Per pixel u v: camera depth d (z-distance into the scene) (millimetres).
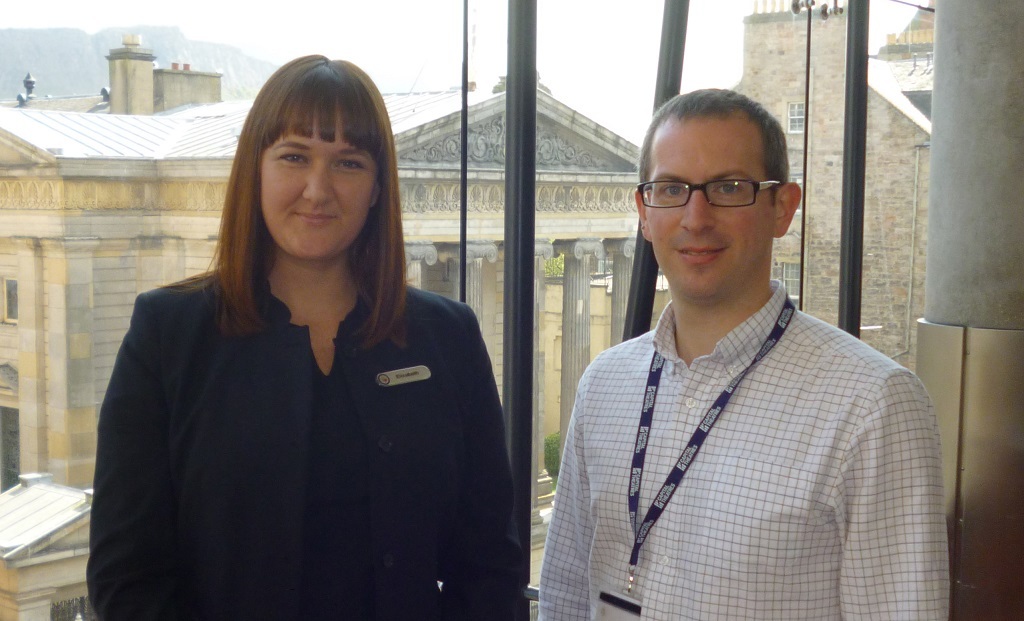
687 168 1636
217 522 1511
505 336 3477
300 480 1537
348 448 1600
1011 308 3605
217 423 1534
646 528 1646
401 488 1614
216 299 1601
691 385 1677
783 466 1540
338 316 1693
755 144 1641
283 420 1552
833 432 1523
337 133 1580
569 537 1886
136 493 1502
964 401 3691
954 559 3732
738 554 1533
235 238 1593
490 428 1805
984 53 3594
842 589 1526
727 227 1626
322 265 1676
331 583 1563
